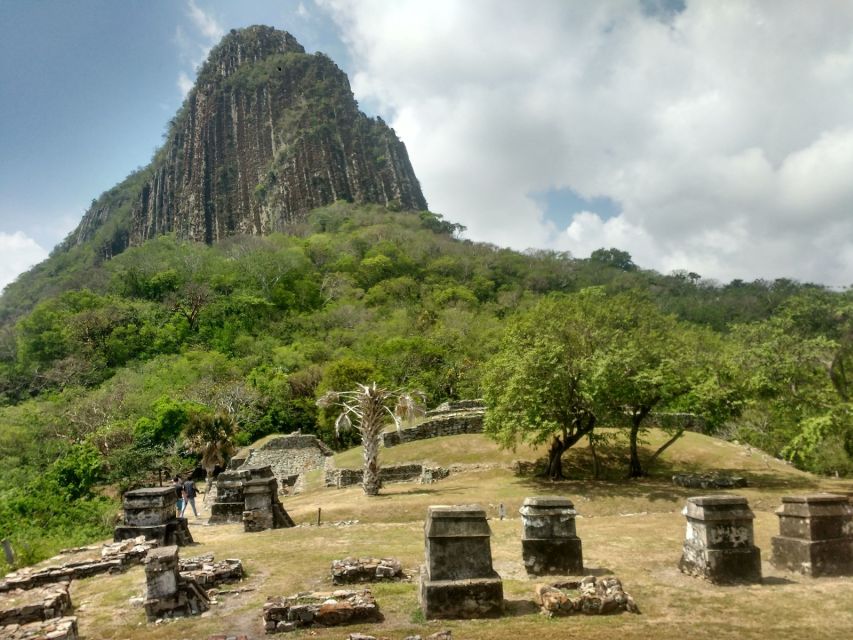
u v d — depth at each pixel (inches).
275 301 3250.5
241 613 348.5
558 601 331.3
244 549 523.8
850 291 900.6
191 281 3228.3
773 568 418.9
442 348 2276.1
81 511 903.7
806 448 759.1
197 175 5940.0
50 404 1915.6
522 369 885.2
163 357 2511.1
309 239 4217.5
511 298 3545.8
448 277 3873.0
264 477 679.7
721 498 397.7
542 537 418.6
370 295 3351.4
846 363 846.5
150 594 351.3
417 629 311.1
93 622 351.3
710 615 325.7
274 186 5723.4
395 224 4817.9
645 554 480.1
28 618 347.6
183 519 566.3
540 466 1021.8
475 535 342.0
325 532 609.0
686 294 4079.7
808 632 299.7
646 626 310.5
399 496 829.8
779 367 810.8
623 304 1077.1
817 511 404.5
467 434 1213.7
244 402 1889.8
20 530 813.9
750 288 4060.0
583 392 848.9
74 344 2573.8
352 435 1684.3
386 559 423.5
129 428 1478.8
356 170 6127.0
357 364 1782.7
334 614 323.3
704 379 905.5
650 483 880.3
